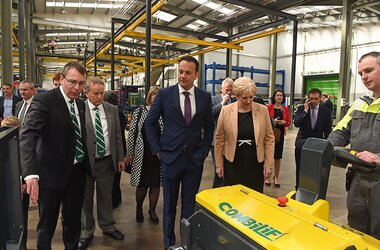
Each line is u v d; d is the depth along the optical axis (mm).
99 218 2463
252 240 875
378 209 1424
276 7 7578
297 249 775
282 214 984
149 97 2719
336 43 12047
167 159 2008
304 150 1208
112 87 7137
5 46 5164
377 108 1438
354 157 1271
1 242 736
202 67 13289
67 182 1770
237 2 6020
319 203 1102
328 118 3344
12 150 868
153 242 2408
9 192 826
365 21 10531
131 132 2768
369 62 1392
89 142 2240
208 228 1105
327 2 8008
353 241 799
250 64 14406
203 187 3982
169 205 2061
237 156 2160
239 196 1159
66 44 15836
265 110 2197
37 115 1633
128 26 6820
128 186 4016
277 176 4039
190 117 2010
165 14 9945
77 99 1901
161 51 12930
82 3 10266
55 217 1797
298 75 13648
